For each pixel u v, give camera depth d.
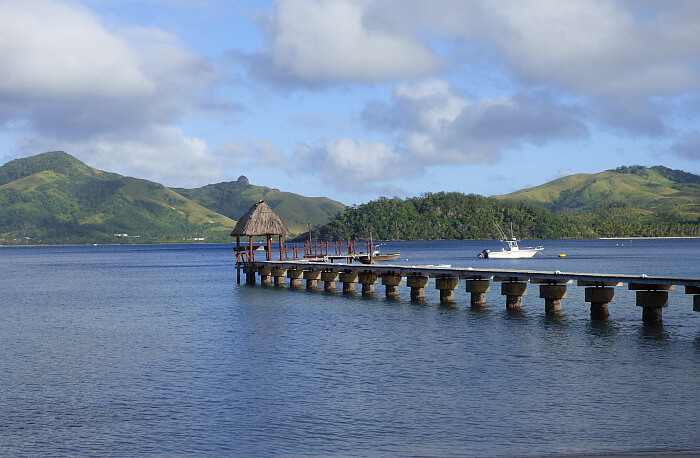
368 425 19.48
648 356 28.11
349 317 41.16
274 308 46.91
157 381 25.05
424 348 30.50
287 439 18.48
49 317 45.31
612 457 16.53
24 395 23.36
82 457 17.44
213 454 17.52
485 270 44.22
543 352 29.19
